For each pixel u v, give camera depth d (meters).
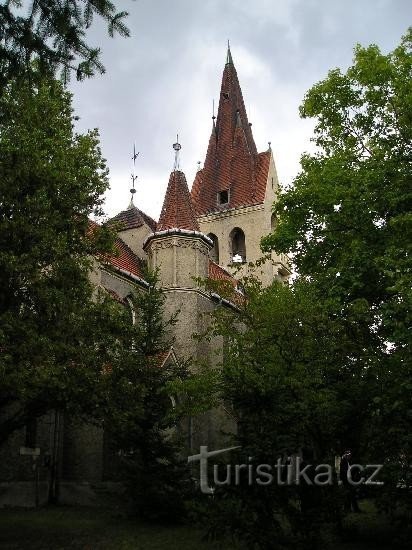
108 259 17.75
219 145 46.53
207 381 17.17
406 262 13.24
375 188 18.06
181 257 28.73
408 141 18.69
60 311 14.46
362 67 19.61
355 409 14.03
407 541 12.71
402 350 13.34
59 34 8.30
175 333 27.33
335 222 19.16
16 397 14.48
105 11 8.14
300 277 20.56
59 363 13.76
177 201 30.39
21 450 20.55
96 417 15.02
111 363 15.45
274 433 10.33
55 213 15.01
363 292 17.80
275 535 9.77
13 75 8.94
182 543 14.05
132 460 17.97
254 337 15.45
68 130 16.80
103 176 16.91
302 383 13.23
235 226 43.03
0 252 13.88
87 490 21.61
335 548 12.57
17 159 15.02
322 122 21.38
